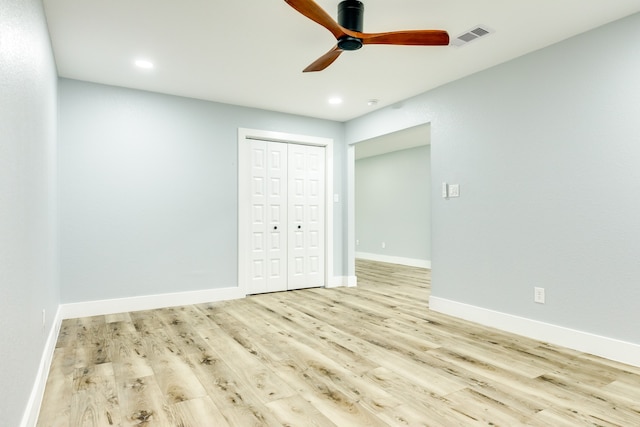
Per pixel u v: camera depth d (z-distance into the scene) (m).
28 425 1.58
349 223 5.41
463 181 3.67
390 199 8.13
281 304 4.28
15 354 1.42
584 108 2.78
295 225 5.10
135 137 4.00
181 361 2.58
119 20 2.59
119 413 1.90
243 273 4.62
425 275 6.39
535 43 2.96
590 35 2.75
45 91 2.47
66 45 2.96
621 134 2.59
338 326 3.42
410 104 4.29
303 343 2.96
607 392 2.15
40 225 2.19
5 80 1.28
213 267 4.43
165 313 3.87
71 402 2.01
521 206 3.18
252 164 4.78
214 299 4.42
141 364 2.53
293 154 5.09
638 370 2.44
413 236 7.60
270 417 1.87
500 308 3.34
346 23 2.33
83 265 3.74
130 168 3.97
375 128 4.84
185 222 4.27
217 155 4.47
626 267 2.56
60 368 2.46
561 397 2.09
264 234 4.86
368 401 2.04
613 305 2.63
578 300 2.81
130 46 2.99
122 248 3.93
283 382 2.27
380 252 8.41
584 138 2.78
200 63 3.34
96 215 3.80
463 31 2.76
